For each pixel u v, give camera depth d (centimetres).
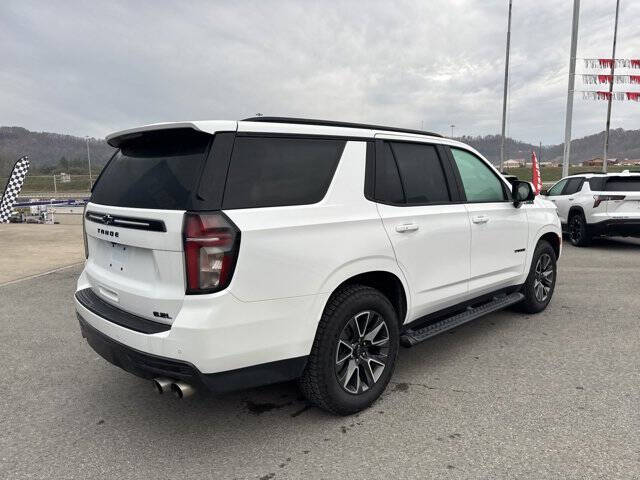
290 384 374
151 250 263
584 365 397
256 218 260
